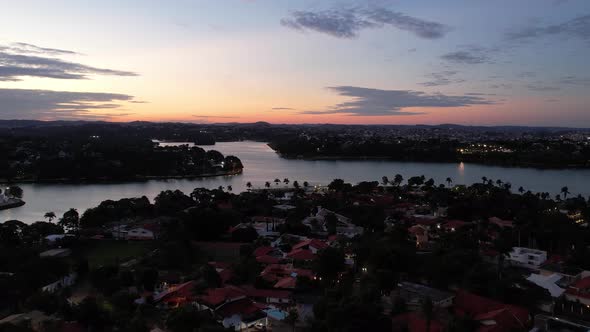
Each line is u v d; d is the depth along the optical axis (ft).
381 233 419.54
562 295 276.41
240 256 380.58
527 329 229.25
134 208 561.84
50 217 542.98
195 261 371.35
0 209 640.17
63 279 308.60
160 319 247.50
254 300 283.18
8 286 272.51
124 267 348.38
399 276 300.81
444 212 570.46
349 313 209.97
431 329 219.00
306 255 361.10
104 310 240.73
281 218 541.75
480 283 278.46
